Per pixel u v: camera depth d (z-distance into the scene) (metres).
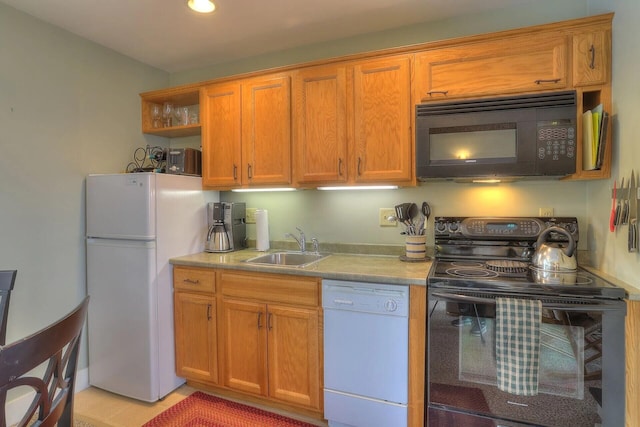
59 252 2.16
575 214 1.94
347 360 1.76
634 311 1.36
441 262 2.02
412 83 1.91
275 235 2.62
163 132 2.74
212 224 2.54
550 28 1.68
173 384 2.22
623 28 1.49
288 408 2.02
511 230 1.97
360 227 2.38
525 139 1.67
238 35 2.30
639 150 1.35
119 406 2.08
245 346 2.02
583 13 1.89
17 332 1.96
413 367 1.64
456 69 1.83
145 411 2.02
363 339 1.73
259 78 2.26
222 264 2.04
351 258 2.22
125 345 2.14
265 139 2.25
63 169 2.19
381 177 1.98
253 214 2.69
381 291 1.68
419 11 2.04
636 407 1.36
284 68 2.18
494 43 1.77
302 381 1.88
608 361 1.38
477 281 1.54
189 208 2.37
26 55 2.00
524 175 1.70
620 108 1.51
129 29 2.21
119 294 2.16
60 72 2.17
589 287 1.42
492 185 2.08
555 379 1.43
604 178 1.65
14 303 1.95
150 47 2.46
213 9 1.98
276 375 1.94
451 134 1.78
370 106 1.99
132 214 2.11
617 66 1.54
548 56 1.69
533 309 1.43
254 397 2.09
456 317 1.55
